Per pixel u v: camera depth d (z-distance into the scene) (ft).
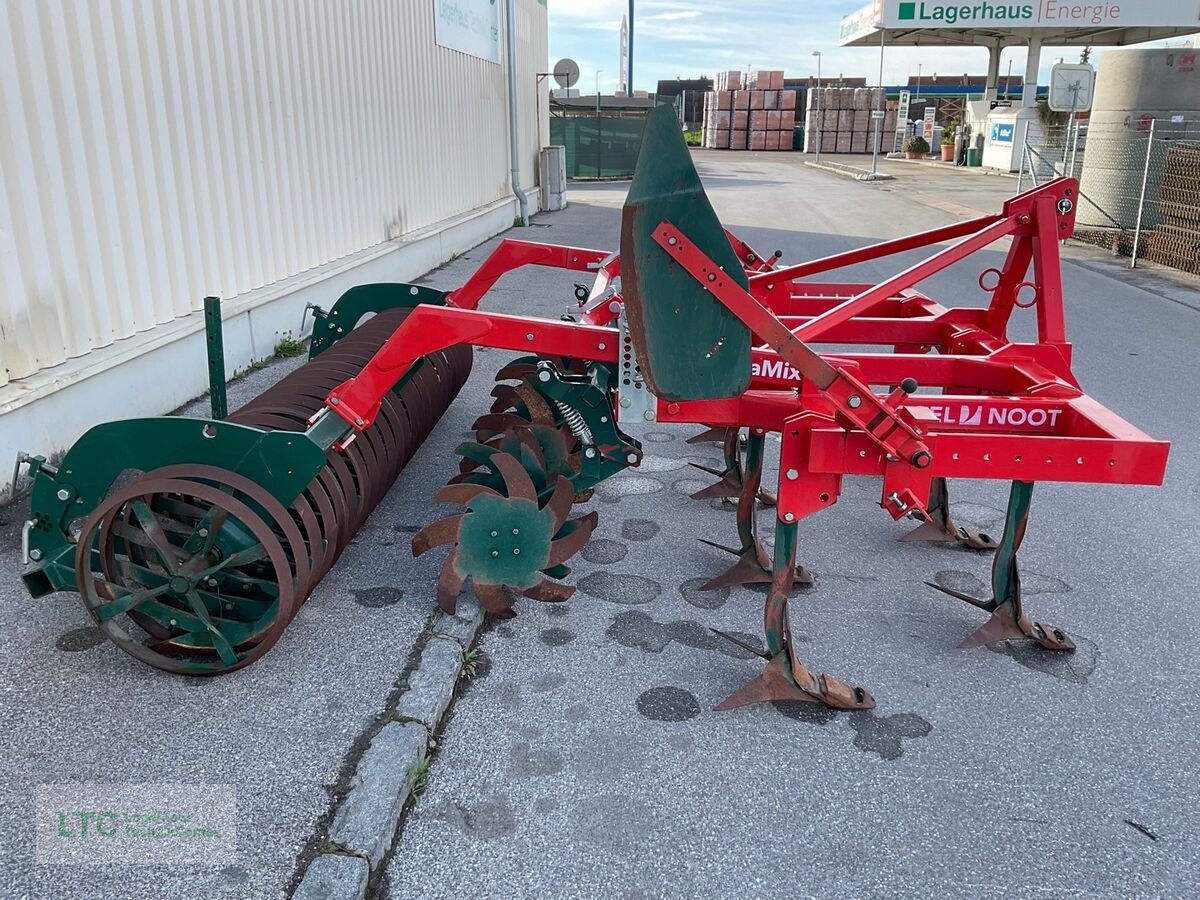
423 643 10.34
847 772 8.82
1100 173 49.57
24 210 13.37
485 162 44.88
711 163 112.68
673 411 10.35
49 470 9.43
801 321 14.75
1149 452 9.14
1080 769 8.95
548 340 10.09
